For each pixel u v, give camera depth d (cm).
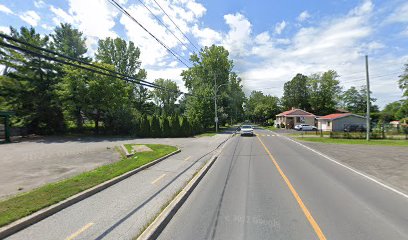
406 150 1716
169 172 964
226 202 635
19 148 1852
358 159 1330
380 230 471
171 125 3253
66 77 3064
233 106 5856
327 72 7181
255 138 2870
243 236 448
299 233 459
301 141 2466
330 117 4653
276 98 9444
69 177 882
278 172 999
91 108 3291
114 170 938
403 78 3841
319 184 812
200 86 5122
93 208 568
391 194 704
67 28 3934
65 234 439
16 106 3144
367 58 2598
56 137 2981
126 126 3384
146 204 596
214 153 1550
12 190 714
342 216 541
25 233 441
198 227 488
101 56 5244
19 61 3092
